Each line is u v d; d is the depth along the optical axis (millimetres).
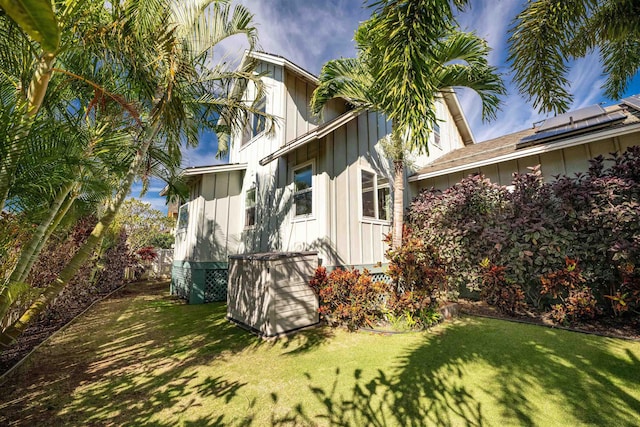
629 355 3270
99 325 5434
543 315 5004
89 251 3477
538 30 3053
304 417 2373
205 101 4715
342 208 6199
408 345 3912
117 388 2930
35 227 3123
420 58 2613
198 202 8266
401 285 5070
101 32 2900
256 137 8516
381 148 7473
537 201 5242
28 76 2375
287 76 7926
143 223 13555
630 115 5625
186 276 8352
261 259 4820
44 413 2492
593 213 4527
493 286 5328
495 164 7145
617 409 2289
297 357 3676
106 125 3734
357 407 2488
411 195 8453
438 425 2201
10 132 2121
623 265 4297
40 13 674
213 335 4758
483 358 3361
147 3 2943
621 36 2902
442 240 6320
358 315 4695
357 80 5586
